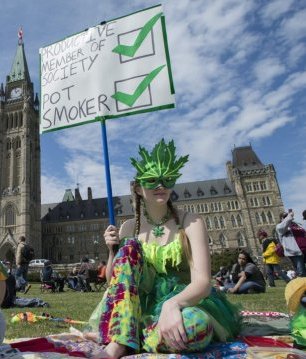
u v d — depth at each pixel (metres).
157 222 4.53
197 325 3.38
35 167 109.31
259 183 110.31
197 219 4.29
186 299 3.54
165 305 3.53
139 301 3.80
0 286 4.27
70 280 29.75
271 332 5.18
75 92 6.15
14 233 96.19
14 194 99.25
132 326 3.57
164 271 4.21
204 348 3.60
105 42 6.12
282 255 19.06
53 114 6.25
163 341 3.55
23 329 6.94
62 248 117.06
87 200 123.69
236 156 116.88
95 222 118.25
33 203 103.19
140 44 5.93
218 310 4.21
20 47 118.88
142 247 4.28
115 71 5.95
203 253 3.94
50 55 6.57
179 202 113.69
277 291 15.30
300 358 3.25
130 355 3.49
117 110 5.80
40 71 6.60
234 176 112.00
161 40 5.86
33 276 57.62
